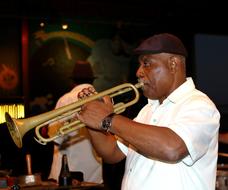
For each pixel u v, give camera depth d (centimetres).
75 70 439
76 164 396
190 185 213
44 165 441
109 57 700
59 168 396
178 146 202
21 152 409
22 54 651
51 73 668
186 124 206
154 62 225
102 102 222
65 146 395
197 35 752
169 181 212
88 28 690
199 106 214
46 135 312
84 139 396
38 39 662
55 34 671
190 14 734
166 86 226
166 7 717
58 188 324
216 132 217
